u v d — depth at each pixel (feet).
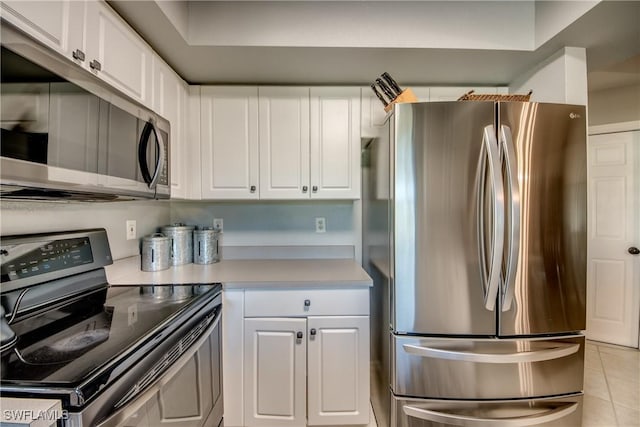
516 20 5.26
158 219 6.55
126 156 3.44
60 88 2.56
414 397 4.54
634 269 8.84
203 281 5.00
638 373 7.36
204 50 5.14
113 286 4.65
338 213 7.32
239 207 7.23
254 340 5.01
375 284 5.87
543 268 4.51
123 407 2.32
